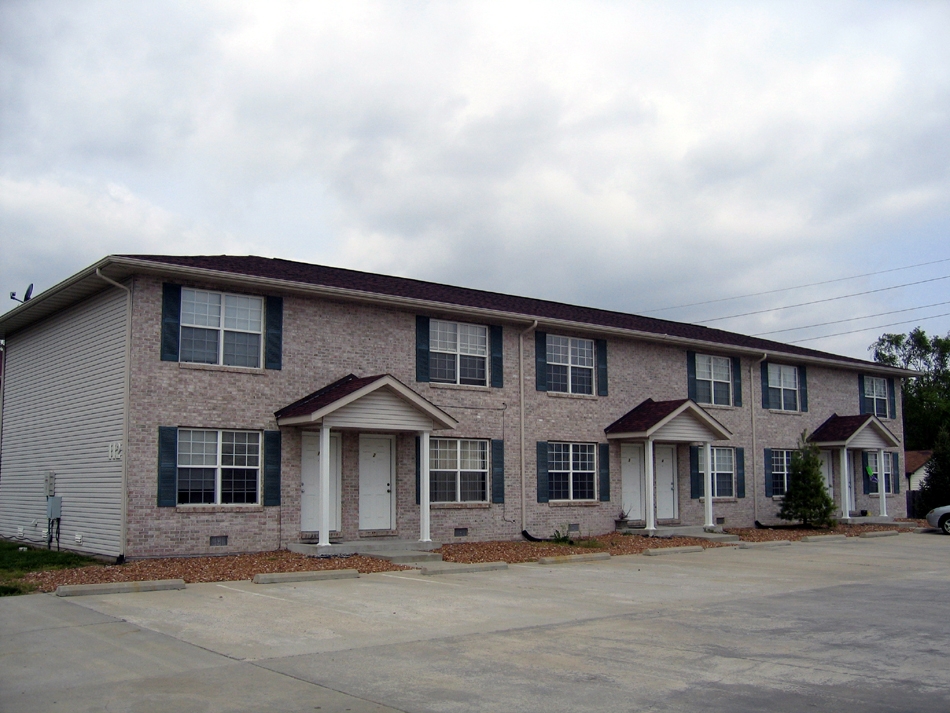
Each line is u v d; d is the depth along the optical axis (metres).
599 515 25.72
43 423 21.73
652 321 31.94
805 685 8.05
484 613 12.02
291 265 22.86
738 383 30.52
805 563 19.58
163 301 18.11
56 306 20.91
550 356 25.25
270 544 19.03
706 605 12.93
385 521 21.06
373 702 7.46
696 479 28.34
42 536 21.11
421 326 22.23
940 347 61.91
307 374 20.03
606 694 7.73
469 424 22.95
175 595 13.43
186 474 18.20
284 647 9.66
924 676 8.43
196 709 7.24
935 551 22.97
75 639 10.01
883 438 33.84
